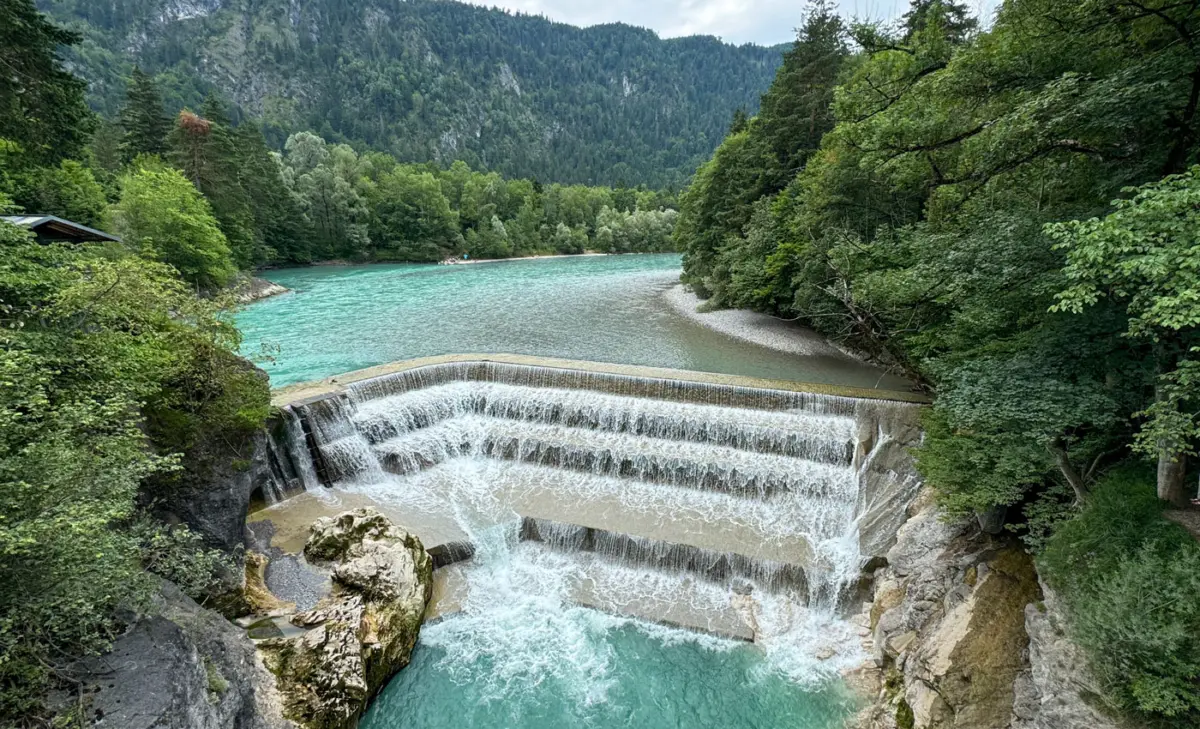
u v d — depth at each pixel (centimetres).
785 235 3281
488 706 1175
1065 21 1145
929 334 1708
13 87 1764
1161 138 1070
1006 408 1018
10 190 2681
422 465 1975
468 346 3078
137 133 5262
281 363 2758
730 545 1562
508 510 1741
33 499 599
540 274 6662
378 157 11156
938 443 1356
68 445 693
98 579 621
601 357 2866
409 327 3547
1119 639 755
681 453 1928
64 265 1212
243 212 5372
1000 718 928
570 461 1981
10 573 564
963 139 1526
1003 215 1268
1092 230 771
